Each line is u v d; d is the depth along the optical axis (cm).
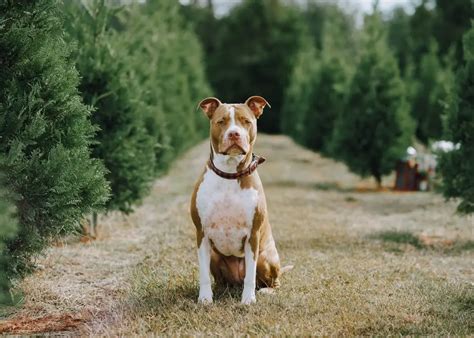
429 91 2753
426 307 594
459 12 4041
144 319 560
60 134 591
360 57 1888
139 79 1312
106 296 657
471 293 652
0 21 557
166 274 718
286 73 5941
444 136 1066
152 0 2516
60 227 584
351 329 525
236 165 584
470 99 1038
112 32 1097
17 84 571
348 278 717
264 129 5969
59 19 616
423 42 4056
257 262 636
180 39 3203
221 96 6038
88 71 962
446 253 927
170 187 1766
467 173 1023
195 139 3136
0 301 560
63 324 564
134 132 1016
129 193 1009
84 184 588
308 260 820
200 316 559
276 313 565
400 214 1323
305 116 2736
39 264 783
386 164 1800
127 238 1011
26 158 560
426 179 1788
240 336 504
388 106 1798
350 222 1194
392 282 707
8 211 504
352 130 1809
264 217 607
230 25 6094
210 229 598
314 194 1636
